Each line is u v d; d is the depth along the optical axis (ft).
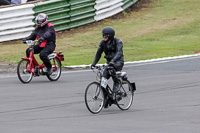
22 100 109.70
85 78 149.59
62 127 81.10
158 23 283.79
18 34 236.22
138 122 85.71
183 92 121.39
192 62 184.75
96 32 260.01
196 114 93.25
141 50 219.20
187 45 232.73
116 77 95.45
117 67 95.30
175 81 140.56
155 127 81.30
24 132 77.05
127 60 194.80
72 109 98.89
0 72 164.14
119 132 77.30
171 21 288.30
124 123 84.84
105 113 94.94
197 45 232.94
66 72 165.48
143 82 139.64
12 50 216.74
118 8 300.20
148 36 252.83
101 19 283.79
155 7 322.75
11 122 85.46
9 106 102.06
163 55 206.80
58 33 254.27
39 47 142.82
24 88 128.88
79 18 264.11
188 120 87.35
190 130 78.89
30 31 239.91
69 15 256.93
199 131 78.13
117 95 96.68
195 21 287.48
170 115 92.38
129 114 93.81
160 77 149.69
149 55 207.72
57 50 217.97
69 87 130.72
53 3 246.06
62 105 103.45
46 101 108.37
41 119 88.22
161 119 88.53
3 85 134.62
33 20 239.09
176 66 175.22
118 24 279.49
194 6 323.98
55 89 127.03
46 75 143.84
